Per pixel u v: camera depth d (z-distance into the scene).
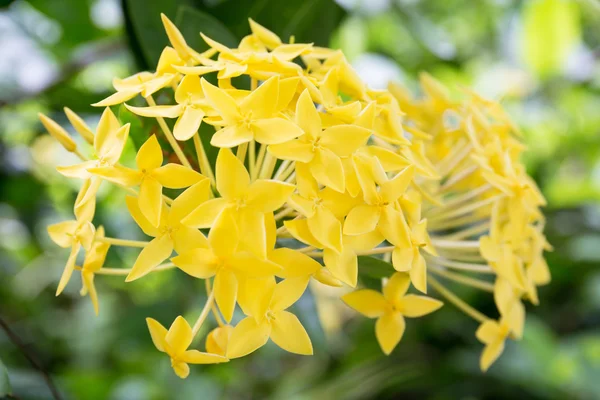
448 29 0.81
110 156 0.34
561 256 0.65
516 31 0.71
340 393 0.60
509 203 0.37
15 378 0.44
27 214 0.66
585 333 0.67
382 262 0.36
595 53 0.71
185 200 0.33
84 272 0.35
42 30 0.58
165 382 0.64
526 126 0.70
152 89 0.34
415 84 0.71
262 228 0.33
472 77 0.75
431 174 0.36
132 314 0.59
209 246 0.33
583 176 0.77
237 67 0.35
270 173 0.36
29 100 0.49
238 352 0.33
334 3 0.44
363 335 0.64
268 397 0.72
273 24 0.44
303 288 0.34
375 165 0.34
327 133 0.34
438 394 0.62
